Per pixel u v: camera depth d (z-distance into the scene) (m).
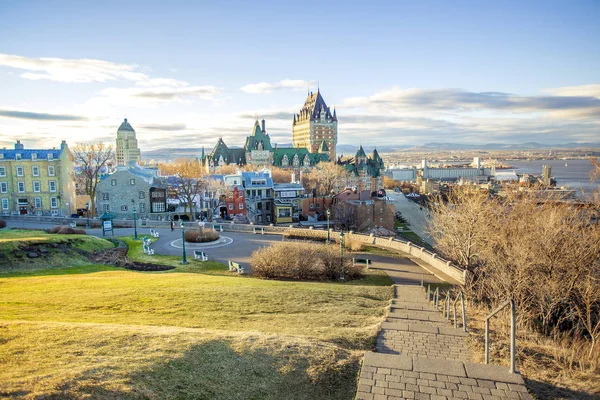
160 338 12.84
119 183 81.69
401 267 41.97
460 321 19.58
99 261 40.69
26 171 81.25
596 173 40.62
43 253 37.53
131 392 9.50
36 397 8.54
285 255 36.97
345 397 10.84
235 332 14.29
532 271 30.89
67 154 87.81
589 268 30.25
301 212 103.88
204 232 56.66
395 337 16.09
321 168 149.88
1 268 33.41
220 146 181.12
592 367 12.88
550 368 13.00
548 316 27.14
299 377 11.56
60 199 83.88
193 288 23.98
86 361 10.68
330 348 13.51
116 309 18.69
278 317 18.59
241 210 97.19
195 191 88.31
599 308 28.42
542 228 35.72
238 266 38.38
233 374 11.31
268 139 184.38
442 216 48.75
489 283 33.03
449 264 39.59
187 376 10.80
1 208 80.25
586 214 37.47
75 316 16.92
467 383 10.98
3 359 10.44
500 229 40.56
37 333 12.58
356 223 94.12
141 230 64.00
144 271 37.91
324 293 24.91
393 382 11.05
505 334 17.47
